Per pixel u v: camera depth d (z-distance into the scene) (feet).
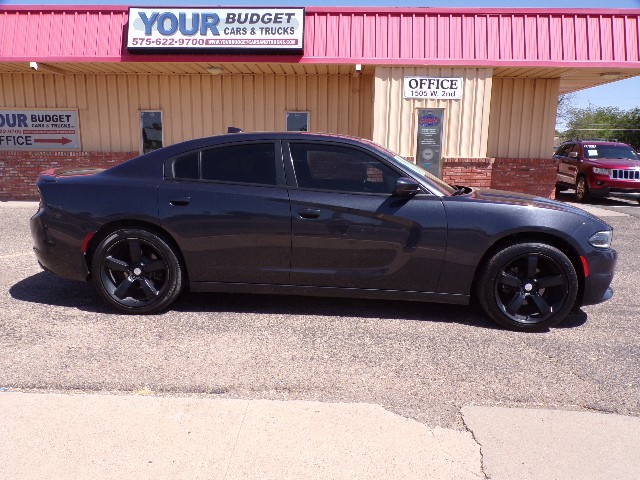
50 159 42.01
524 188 43.04
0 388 10.86
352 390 11.18
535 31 36.06
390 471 8.54
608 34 36.06
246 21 35.19
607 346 13.82
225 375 11.68
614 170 48.06
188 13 35.22
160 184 15.03
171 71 40.22
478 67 36.11
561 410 10.50
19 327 14.24
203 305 16.39
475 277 14.93
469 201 14.48
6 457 8.66
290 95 41.63
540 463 8.82
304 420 9.89
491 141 42.93
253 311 15.93
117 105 41.98
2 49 36.58
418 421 10.02
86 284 18.37
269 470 8.48
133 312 15.35
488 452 9.09
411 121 36.91
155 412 10.02
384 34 36.19
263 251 14.83
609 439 9.53
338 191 14.70
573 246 14.28
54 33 36.58
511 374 12.07
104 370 11.78
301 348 13.24
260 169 14.99
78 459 8.65
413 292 14.82
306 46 36.09
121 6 36.27
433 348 13.44
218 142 15.25
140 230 14.97
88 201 15.03
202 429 9.52
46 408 10.07
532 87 42.04
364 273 14.73
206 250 14.93
